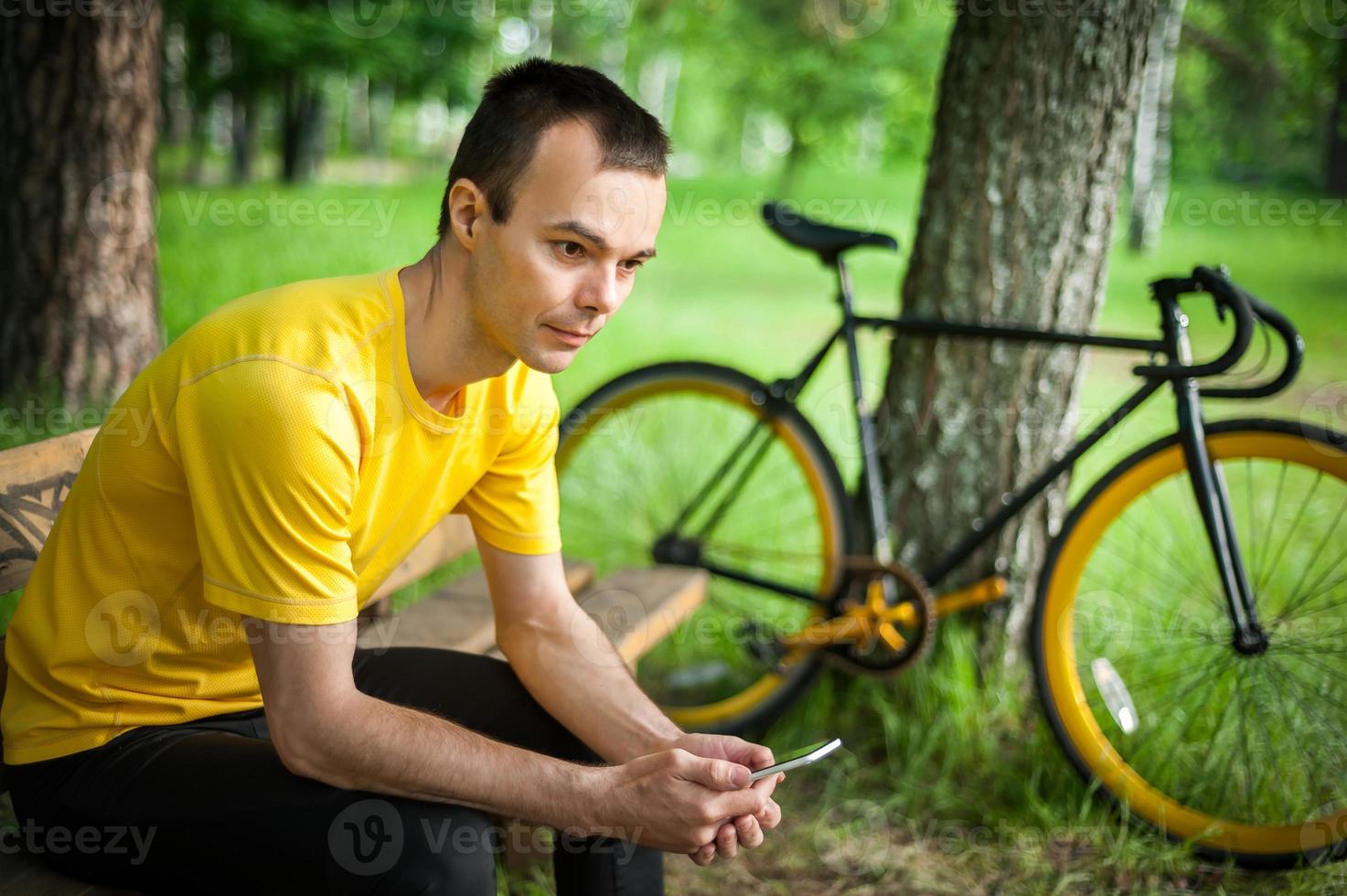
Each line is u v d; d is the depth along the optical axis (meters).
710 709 2.79
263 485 1.29
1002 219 2.70
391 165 22.41
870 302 9.08
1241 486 4.16
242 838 1.35
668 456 3.72
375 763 1.32
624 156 1.32
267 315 1.36
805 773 2.67
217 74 13.98
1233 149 11.91
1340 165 11.05
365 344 1.39
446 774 1.35
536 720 1.69
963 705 2.67
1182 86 11.20
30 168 3.56
